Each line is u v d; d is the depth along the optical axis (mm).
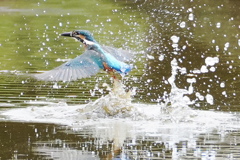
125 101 10938
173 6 29359
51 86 13211
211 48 19156
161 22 25672
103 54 9953
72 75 8742
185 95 12289
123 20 26375
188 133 9242
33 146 8289
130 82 13562
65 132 9227
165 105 10922
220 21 26156
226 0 33000
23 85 13312
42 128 9516
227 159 7672
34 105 11305
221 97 12055
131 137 8938
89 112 10773
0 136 8891
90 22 25828
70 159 7598
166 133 9227
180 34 22422
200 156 7828
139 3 32438
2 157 7691
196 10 28938
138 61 16500
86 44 10148
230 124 9922
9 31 23453
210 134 9164
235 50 18766
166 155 7852
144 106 11289
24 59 17219
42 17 27781
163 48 19047
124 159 7672
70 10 30531
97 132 9297
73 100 11852
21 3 32969
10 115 10484
